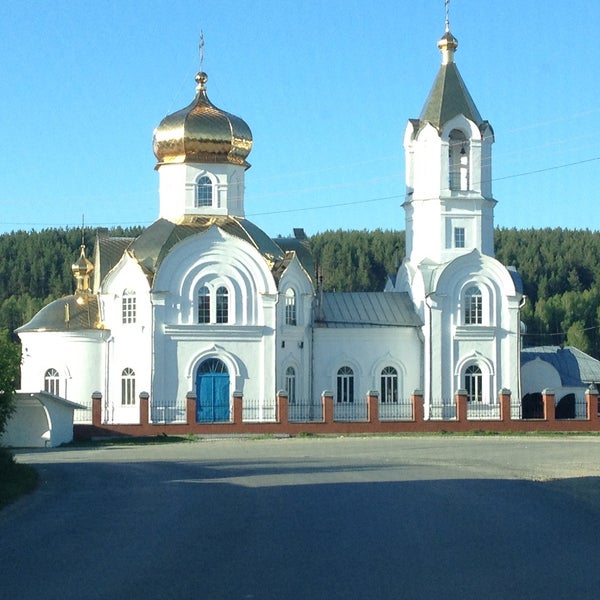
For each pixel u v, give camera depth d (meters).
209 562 19.27
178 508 27.25
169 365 70.88
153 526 23.94
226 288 72.00
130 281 71.94
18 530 23.98
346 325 75.75
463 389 73.81
